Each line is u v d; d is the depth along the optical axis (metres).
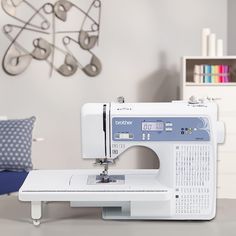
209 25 6.03
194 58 5.30
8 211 2.01
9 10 5.25
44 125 5.50
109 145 1.98
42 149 5.52
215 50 5.46
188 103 2.01
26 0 5.32
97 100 5.70
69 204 2.12
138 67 5.82
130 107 1.98
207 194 1.91
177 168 1.93
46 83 5.47
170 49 5.92
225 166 5.28
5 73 5.30
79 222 1.85
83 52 5.60
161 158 1.96
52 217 1.92
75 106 5.61
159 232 1.74
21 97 5.39
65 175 2.11
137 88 5.82
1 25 5.23
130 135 1.97
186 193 1.91
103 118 1.97
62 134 5.58
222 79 5.37
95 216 1.94
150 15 5.83
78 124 5.63
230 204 2.12
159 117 1.96
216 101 5.30
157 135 1.96
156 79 5.89
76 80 5.59
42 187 1.90
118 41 5.74
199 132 1.94
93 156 1.99
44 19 5.40
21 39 5.32
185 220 1.90
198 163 1.93
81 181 1.99
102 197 1.84
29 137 4.86
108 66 5.71
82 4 5.56
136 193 1.85
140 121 1.96
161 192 1.86
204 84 5.29
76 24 5.55
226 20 6.04
